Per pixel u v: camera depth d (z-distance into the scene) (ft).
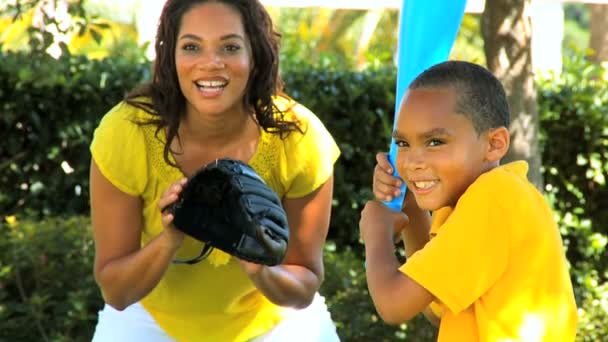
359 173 22.99
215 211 9.79
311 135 10.84
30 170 22.59
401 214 10.20
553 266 9.10
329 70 22.98
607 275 22.75
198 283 10.98
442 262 8.92
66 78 22.22
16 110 22.17
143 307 11.27
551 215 9.34
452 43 10.36
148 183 10.68
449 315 9.28
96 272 10.79
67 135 22.40
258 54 10.46
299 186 10.97
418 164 9.16
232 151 10.76
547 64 41.04
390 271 9.49
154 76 10.53
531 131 17.78
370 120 22.74
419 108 9.14
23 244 19.01
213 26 10.07
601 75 24.41
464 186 9.23
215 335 11.31
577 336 18.99
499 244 8.91
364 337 18.06
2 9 19.74
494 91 9.30
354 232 22.80
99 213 10.73
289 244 11.18
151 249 10.10
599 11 45.60
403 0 10.46
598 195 23.02
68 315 18.17
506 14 17.39
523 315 8.91
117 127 10.48
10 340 18.15
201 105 10.13
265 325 11.35
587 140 22.57
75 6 18.54
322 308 11.69
